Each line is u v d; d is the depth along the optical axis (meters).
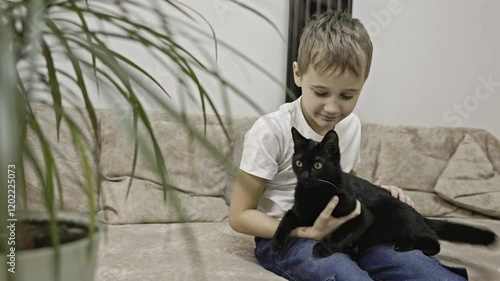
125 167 1.68
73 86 1.50
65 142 1.22
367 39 1.13
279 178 1.21
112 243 1.35
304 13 2.12
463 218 2.01
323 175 1.05
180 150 1.73
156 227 1.57
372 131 2.18
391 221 1.13
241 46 2.08
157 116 1.75
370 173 2.10
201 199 1.75
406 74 2.37
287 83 2.15
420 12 2.34
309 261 1.02
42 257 0.40
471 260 1.40
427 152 2.20
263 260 1.19
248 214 1.14
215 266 1.17
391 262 1.06
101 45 0.39
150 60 1.74
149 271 1.11
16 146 0.29
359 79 1.06
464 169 2.12
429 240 1.15
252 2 2.05
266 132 1.15
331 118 1.09
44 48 0.37
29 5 0.36
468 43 2.44
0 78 0.28
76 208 1.15
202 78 1.90
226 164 0.42
